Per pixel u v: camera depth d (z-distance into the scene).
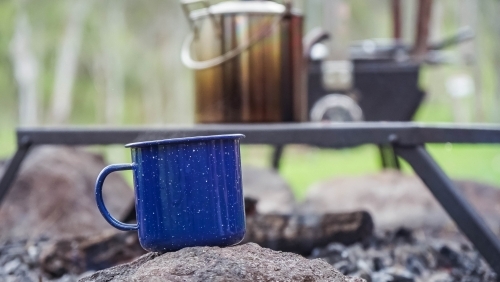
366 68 4.70
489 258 2.24
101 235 2.62
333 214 2.89
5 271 2.72
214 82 2.77
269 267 1.24
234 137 1.33
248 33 2.74
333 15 4.07
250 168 4.98
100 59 25.28
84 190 3.94
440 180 2.33
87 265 2.57
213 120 2.77
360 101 4.72
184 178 1.29
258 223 2.78
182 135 2.56
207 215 1.29
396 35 5.43
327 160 16.80
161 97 26.53
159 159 1.29
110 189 4.16
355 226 2.86
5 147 21.05
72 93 25.33
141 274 1.22
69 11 23.84
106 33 24.80
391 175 4.47
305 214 2.87
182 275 1.19
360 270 2.54
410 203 4.07
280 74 2.78
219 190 1.30
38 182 3.84
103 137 2.64
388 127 2.41
